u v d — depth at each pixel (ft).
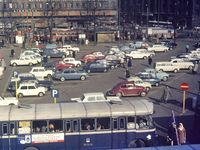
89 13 392.88
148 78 151.23
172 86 151.53
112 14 406.21
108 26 375.86
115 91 134.51
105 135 79.66
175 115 108.17
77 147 79.30
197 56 211.41
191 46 289.33
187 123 100.94
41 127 78.07
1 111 77.66
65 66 188.85
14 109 78.64
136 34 338.34
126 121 79.97
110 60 198.18
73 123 78.64
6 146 77.51
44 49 241.14
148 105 81.56
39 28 357.20
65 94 139.03
